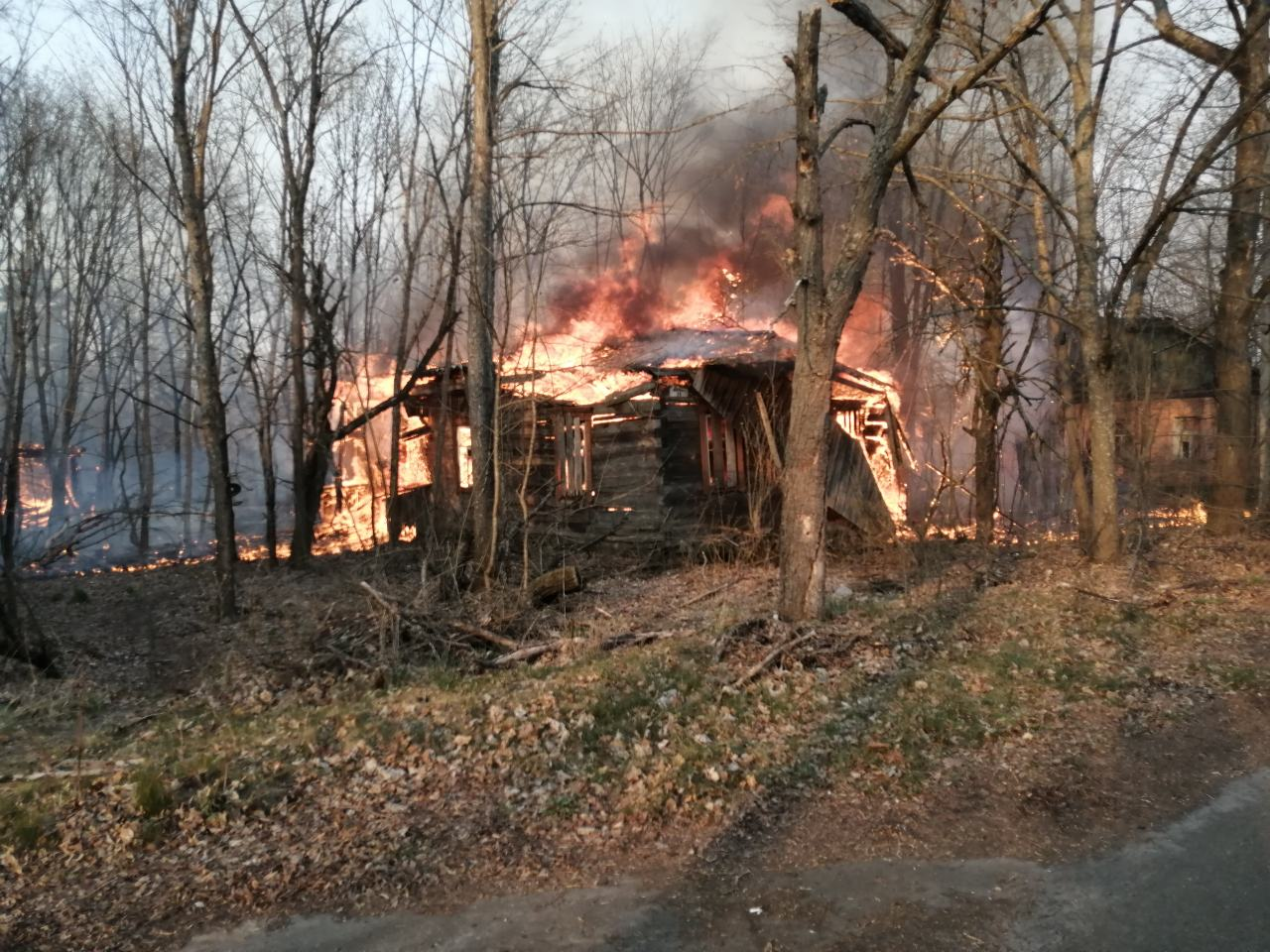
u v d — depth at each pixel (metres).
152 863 4.77
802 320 8.69
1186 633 8.59
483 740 6.25
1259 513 14.29
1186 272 16.55
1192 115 11.70
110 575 16.44
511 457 15.03
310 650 9.46
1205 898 4.13
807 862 4.60
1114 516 12.20
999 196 14.34
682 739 6.13
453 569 11.03
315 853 4.79
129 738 6.99
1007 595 10.36
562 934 4.01
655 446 14.93
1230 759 5.80
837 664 7.65
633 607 11.16
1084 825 4.93
